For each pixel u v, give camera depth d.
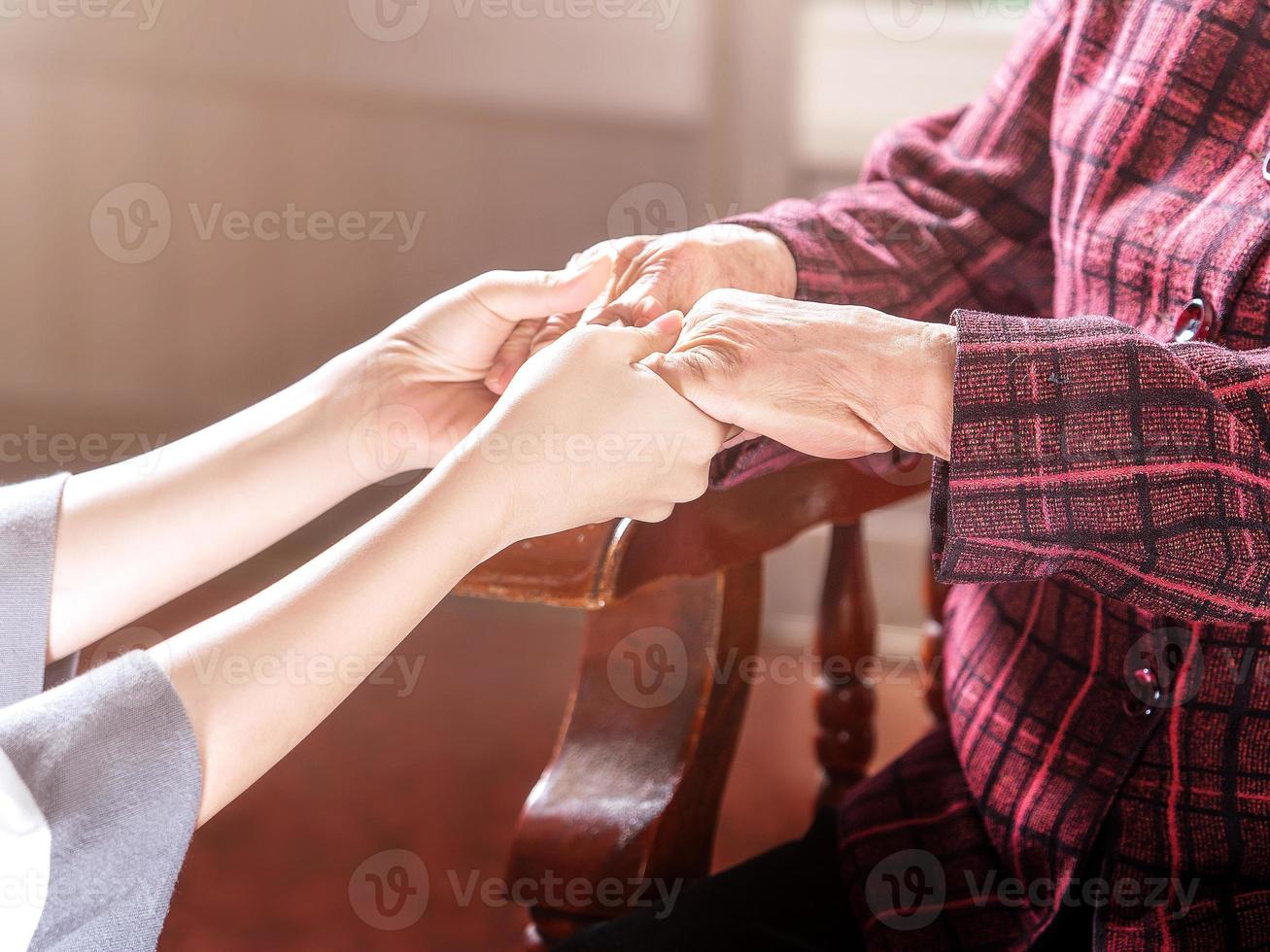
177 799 1.01
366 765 2.58
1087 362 1.10
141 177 3.68
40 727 1.00
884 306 1.36
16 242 3.76
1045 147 1.40
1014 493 1.10
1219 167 1.24
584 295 1.24
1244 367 1.11
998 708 1.28
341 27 3.47
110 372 3.86
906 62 3.07
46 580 1.16
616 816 1.34
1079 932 1.23
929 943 1.23
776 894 1.29
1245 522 1.09
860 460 1.27
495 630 3.28
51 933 1.00
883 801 1.33
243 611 1.05
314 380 1.25
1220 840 1.17
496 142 3.49
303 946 2.01
